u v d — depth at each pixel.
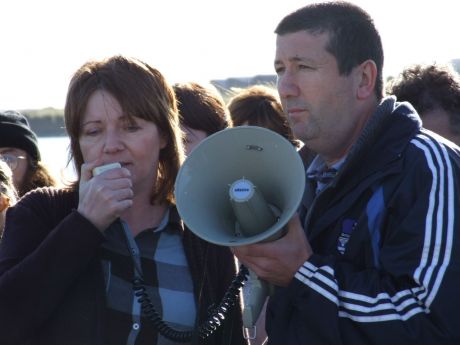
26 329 9.71
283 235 10.04
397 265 9.57
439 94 14.93
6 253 10.12
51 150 20.22
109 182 9.90
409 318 9.28
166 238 11.03
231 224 10.41
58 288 9.67
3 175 15.30
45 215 10.54
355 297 9.59
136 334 10.27
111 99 10.26
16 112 19.47
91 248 9.77
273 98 17.58
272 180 10.29
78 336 10.02
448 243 9.41
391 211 9.92
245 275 11.03
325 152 11.12
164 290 10.62
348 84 10.67
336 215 10.35
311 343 9.79
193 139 15.86
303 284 9.78
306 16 10.65
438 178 9.74
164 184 11.09
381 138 10.37
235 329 11.41
